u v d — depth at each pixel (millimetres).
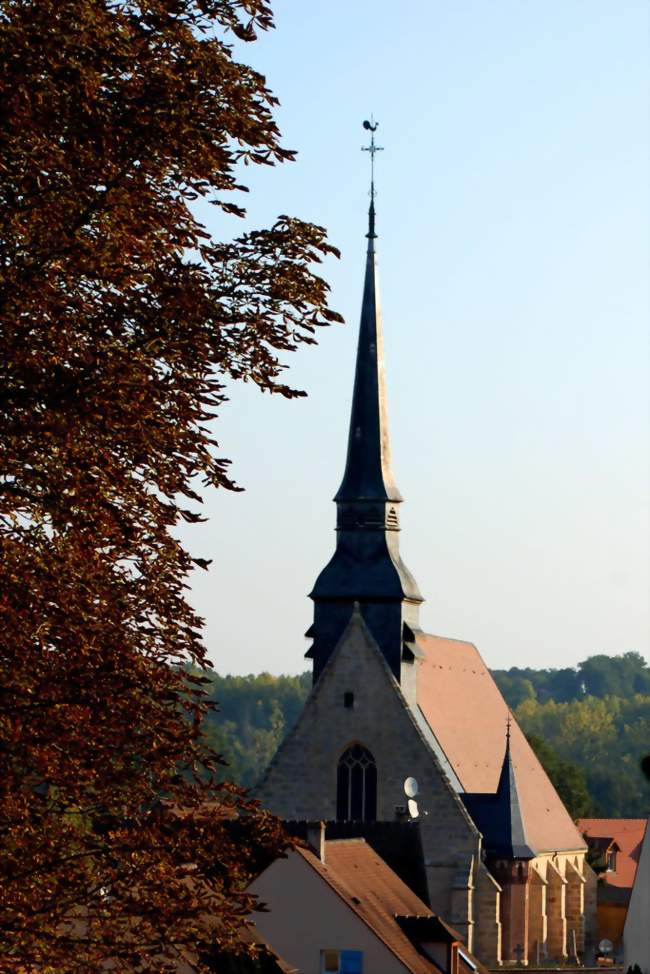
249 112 31797
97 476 30797
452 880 127562
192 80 31031
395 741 130000
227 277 32500
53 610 30141
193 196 32000
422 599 135750
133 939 30938
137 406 30641
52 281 30359
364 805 130250
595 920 161250
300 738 131625
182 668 32031
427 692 143500
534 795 155250
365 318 136125
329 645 132875
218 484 32312
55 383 30000
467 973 89250
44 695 29844
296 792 131250
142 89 30547
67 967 29719
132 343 31531
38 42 29062
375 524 133500
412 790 129125
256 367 32438
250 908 31688
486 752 149750
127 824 31047
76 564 30641
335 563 133500
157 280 31531
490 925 128000
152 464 31969
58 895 29859
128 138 30453
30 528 30703
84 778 30312
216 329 32062
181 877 31141
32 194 29672
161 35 31203
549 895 149375
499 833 136000
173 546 32156
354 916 77938
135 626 31688
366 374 135625
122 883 30562
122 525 31062
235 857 31625
